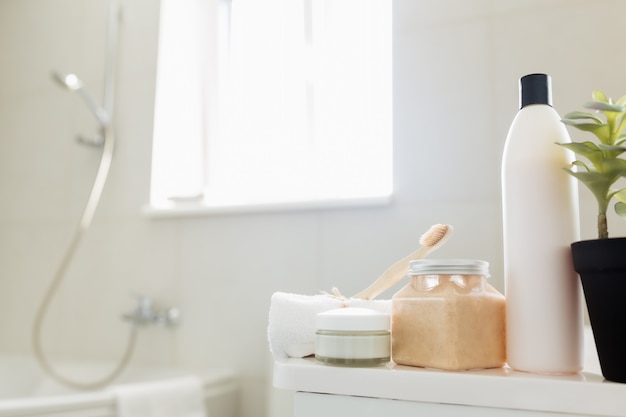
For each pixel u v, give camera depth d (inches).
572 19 49.6
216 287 60.5
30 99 75.9
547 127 20.5
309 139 61.2
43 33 76.6
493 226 49.7
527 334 19.5
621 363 17.3
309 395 20.2
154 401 45.7
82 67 72.9
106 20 72.6
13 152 75.7
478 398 17.7
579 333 19.5
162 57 68.6
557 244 19.7
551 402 16.9
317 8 62.8
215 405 53.5
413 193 53.1
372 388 19.1
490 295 20.9
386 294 51.8
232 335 59.0
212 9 68.4
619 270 17.2
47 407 39.4
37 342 60.7
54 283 62.2
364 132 59.6
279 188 62.5
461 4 54.0
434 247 22.9
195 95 68.0
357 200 54.6
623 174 19.1
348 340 20.8
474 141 51.6
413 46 55.3
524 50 50.9
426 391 18.4
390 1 59.6
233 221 60.9
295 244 57.4
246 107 65.2
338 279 54.9
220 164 65.7
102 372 62.0
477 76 52.4
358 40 60.9
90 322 66.4
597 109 19.0
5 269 73.2
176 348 61.4
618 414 16.2
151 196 65.8
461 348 19.5
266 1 65.7
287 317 23.3
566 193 20.0
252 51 65.7
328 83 61.3
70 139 72.1
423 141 53.4
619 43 47.9
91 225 68.4
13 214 74.2
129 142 68.1
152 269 64.1
